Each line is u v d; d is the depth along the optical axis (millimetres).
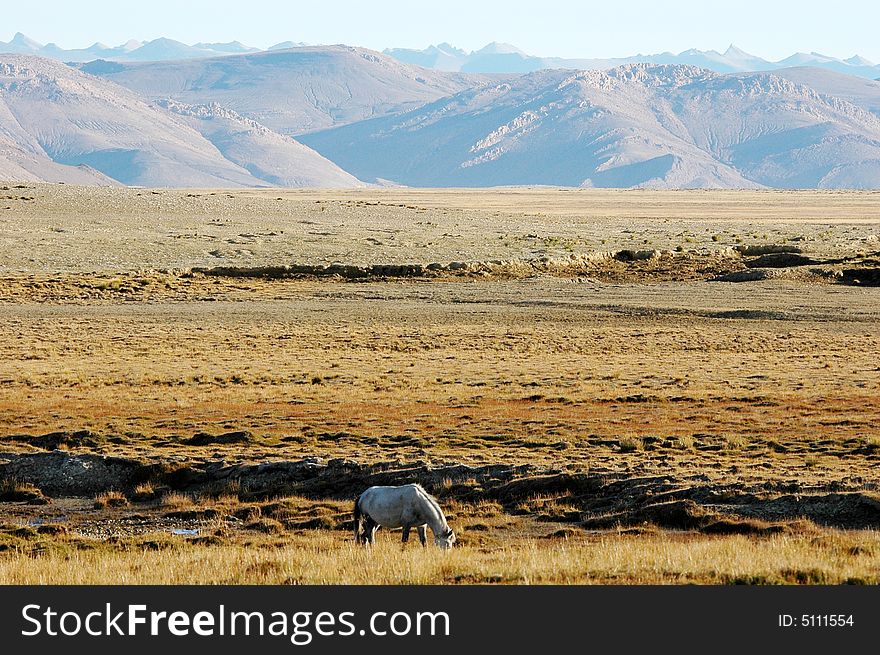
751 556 55031
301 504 86125
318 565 55469
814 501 76062
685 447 103125
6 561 63188
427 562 54219
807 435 107750
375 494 62281
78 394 147375
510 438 109875
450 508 83562
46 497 91375
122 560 60812
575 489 86750
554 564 53656
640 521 76250
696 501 79625
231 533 77250
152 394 147500
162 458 99375
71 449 106625
